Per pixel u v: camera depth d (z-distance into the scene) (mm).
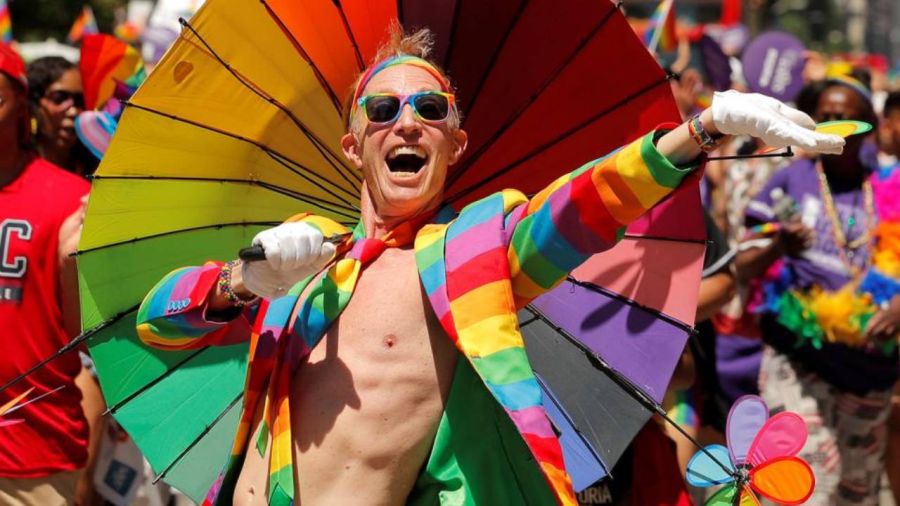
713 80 16844
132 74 13289
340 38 8844
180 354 8773
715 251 11125
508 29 8805
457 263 7480
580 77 8742
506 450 7570
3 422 9250
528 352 8664
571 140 8914
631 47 8508
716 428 12273
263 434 7609
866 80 14758
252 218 9039
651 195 7066
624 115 8734
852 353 13031
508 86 8953
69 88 13414
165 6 16531
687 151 6973
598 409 8555
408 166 7973
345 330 7656
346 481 7438
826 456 13133
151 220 8812
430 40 8961
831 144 6668
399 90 7895
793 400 13141
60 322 10750
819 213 13359
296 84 8844
